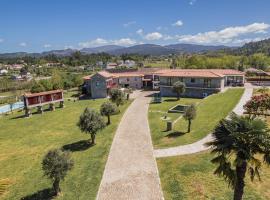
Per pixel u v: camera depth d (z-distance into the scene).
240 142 16.39
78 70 172.12
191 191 22.69
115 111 46.62
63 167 23.75
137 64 182.25
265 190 21.69
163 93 72.81
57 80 95.88
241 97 53.41
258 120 17.14
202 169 25.80
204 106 50.72
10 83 125.62
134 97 72.19
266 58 123.50
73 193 24.16
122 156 31.27
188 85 68.69
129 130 41.38
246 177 23.36
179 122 41.81
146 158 30.16
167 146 32.94
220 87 64.69
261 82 74.19
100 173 27.39
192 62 115.06
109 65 181.50
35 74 173.62
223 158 17.34
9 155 35.88
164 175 26.02
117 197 22.88
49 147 37.75
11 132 47.53
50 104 63.84
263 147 16.45
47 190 25.27
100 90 77.06
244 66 112.31
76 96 83.06
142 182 25.03
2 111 68.69
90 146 35.91
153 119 47.19
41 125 50.66
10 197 24.64
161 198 22.31
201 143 32.28
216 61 112.00
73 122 50.75
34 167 31.05
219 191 22.16
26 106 58.88
